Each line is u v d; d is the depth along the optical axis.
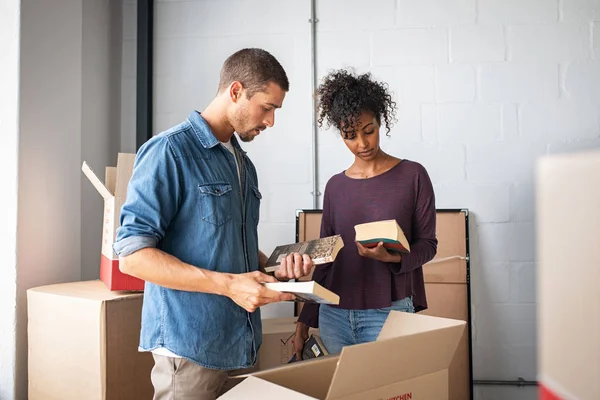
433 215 1.56
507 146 2.40
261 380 0.90
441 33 2.44
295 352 1.67
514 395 2.37
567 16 2.38
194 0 2.61
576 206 0.31
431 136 2.44
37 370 1.74
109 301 1.57
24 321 1.87
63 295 1.66
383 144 2.46
